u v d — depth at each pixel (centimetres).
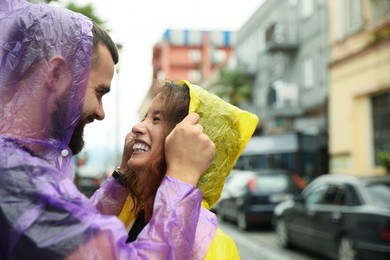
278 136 1959
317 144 1909
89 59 120
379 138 1563
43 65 115
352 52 1655
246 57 3091
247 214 1076
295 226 817
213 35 6975
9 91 113
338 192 701
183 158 120
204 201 148
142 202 153
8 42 115
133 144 161
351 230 629
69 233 97
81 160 1097
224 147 150
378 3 1530
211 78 4081
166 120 149
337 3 1758
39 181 101
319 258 784
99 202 167
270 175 1113
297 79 2267
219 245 131
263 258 784
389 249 564
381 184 656
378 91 1538
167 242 108
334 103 1783
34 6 120
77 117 119
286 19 2342
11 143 108
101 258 98
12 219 97
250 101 2881
